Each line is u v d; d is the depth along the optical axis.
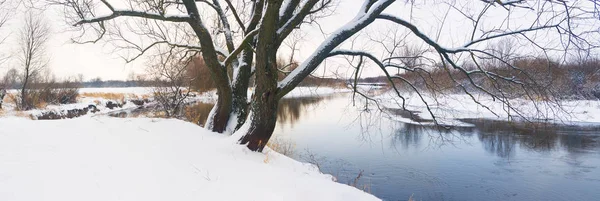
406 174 8.77
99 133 4.74
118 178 3.15
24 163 3.09
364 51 6.21
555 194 7.39
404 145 12.09
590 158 10.09
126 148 4.21
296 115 21.22
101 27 6.18
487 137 13.38
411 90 8.12
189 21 5.83
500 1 5.05
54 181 2.84
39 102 20.20
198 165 4.06
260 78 5.38
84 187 2.83
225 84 6.47
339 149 11.49
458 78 7.13
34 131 4.21
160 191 3.03
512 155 10.67
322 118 19.59
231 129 6.68
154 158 3.98
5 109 18.11
